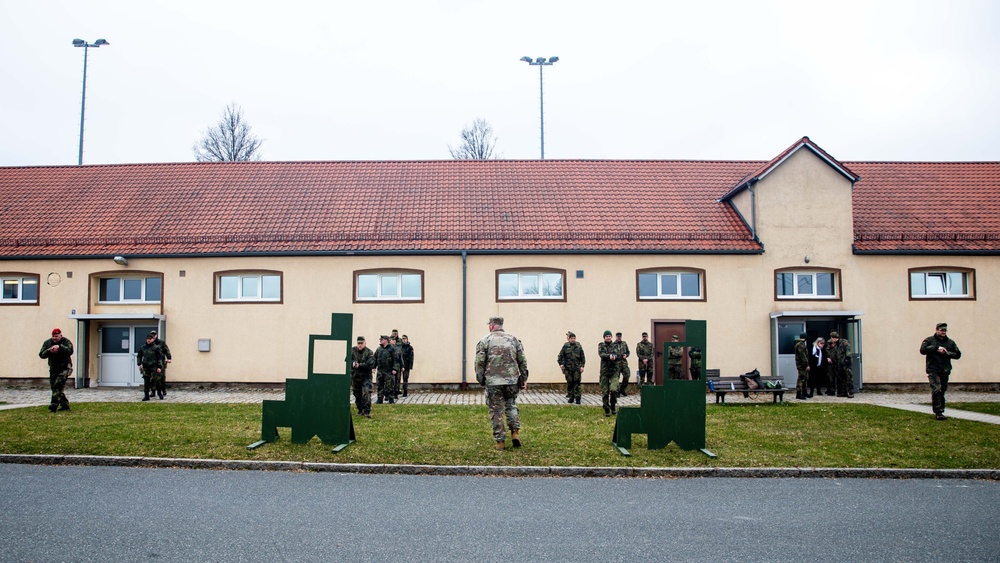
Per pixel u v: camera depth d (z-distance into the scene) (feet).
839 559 18.95
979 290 69.51
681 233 69.92
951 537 21.11
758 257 69.21
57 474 28.84
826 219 69.87
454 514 23.25
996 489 28.07
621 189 77.82
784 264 69.21
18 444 33.45
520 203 74.38
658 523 22.41
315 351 67.51
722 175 81.66
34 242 69.15
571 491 26.99
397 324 67.77
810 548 19.90
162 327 67.51
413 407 51.98
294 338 67.62
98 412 46.03
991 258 69.82
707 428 41.24
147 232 69.97
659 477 29.91
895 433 39.70
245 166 82.74
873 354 68.95
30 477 28.22
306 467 30.45
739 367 68.23
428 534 20.88
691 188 78.38
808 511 24.18
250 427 39.11
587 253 67.92
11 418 42.50
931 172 83.05
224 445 33.81
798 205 69.87
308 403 34.63
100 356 70.13
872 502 25.61
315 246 67.56
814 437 38.17
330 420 34.45
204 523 21.70
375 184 78.28
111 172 81.76
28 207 74.84
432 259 68.08
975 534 21.45
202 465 30.68
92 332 69.92
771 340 68.39
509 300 68.08
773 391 56.13
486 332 67.67
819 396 63.52
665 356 34.27
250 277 68.64
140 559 18.21
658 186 78.74
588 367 67.82
